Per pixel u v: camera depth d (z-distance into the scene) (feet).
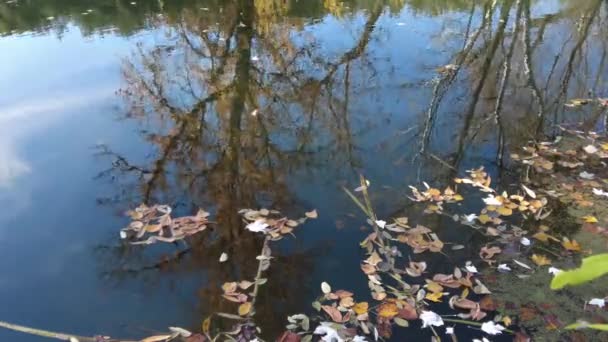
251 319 8.92
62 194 12.96
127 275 10.13
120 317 9.10
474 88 20.40
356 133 16.70
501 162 14.26
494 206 11.88
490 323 8.46
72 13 33.35
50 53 24.57
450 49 24.84
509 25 29.27
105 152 15.19
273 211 11.98
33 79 21.01
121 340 8.57
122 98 19.19
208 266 10.36
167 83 20.90
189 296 9.57
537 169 13.65
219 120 17.90
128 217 12.00
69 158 14.78
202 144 16.11
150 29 28.60
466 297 9.21
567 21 29.66
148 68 22.41
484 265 10.11
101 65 22.75
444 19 30.32
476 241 10.80
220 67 22.74
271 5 31.68
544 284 9.53
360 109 18.56
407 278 9.77
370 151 15.42
